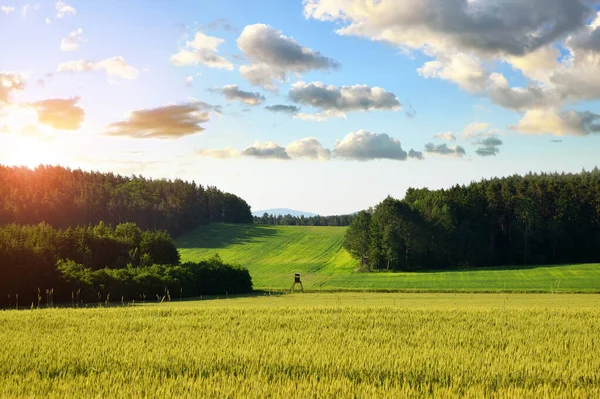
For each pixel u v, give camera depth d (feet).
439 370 41.37
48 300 181.78
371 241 348.38
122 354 48.11
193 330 66.54
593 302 160.45
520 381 38.70
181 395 33.86
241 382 37.22
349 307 102.94
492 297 194.18
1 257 169.27
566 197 361.71
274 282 302.45
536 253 365.61
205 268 250.16
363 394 33.76
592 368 42.91
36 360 45.06
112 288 203.51
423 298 189.06
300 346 52.24
